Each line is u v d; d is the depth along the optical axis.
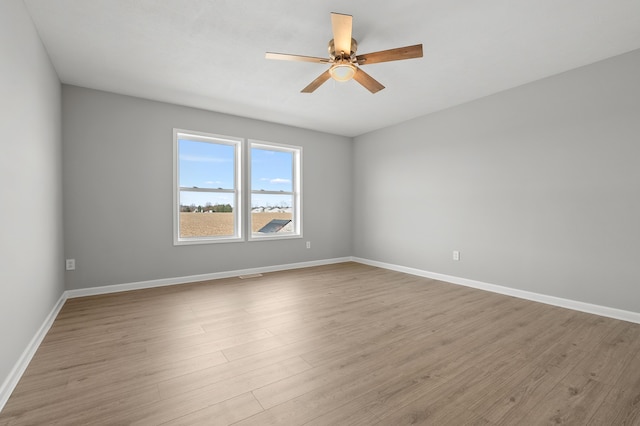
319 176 5.35
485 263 3.73
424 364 1.92
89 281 3.43
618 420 1.41
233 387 1.66
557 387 1.67
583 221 2.94
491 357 2.01
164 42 2.53
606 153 2.79
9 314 1.66
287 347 2.16
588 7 2.09
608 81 2.78
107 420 1.39
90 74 3.09
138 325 2.56
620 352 2.08
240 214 4.50
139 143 3.72
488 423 1.38
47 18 2.19
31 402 1.52
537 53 2.71
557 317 2.76
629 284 2.67
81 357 2.00
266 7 2.09
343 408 1.49
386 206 5.08
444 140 4.18
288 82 3.31
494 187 3.63
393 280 4.21
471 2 2.04
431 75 3.14
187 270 4.06
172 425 1.36
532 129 3.29
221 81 3.28
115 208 3.58
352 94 3.65
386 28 2.33
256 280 4.18
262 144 4.71
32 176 2.15
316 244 5.32
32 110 2.17
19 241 1.85
